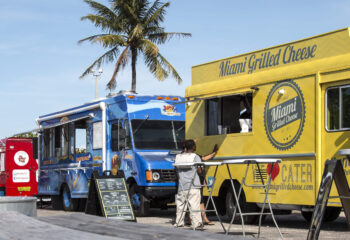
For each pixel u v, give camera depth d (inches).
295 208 426.0
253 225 476.1
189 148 449.7
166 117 641.6
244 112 484.1
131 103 629.9
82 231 133.0
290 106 430.6
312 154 408.5
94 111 690.2
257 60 472.7
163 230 134.7
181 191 446.0
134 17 1359.5
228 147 492.4
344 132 390.3
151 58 1376.7
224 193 508.1
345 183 253.9
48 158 816.3
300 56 431.2
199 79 540.4
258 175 457.4
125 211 467.5
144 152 611.5
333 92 400.8
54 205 799.7
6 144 960.3
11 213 162.2
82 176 709.9
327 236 374.3
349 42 393.4
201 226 435.8
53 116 802.2
